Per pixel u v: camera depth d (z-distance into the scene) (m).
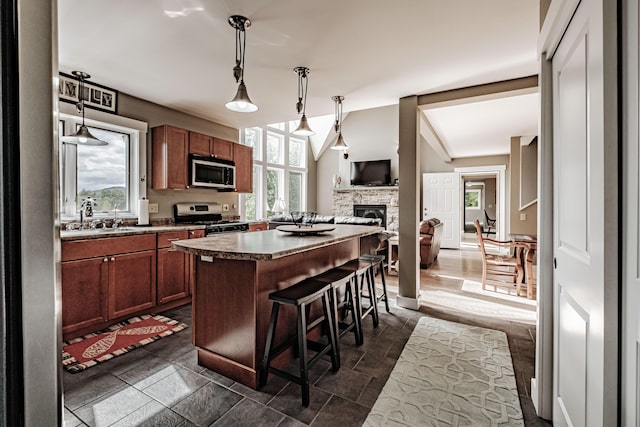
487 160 7.88
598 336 0.99
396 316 3.08
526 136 5.83
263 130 7.22
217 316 2.01
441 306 3.37
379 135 8.77
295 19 1.97
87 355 2.25
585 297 1.12
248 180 4.88
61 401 0.49
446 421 1.61
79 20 1.98
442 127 5.26
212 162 4.12
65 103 2.88
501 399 1.79
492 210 12.84
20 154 0.42
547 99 1.58
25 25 0.42
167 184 3.60
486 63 2.55
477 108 4.27
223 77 2.89
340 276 2.28
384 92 3.20
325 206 9.41
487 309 3.28
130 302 2.88
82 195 3.17
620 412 0.92
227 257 1.70
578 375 1.21
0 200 0.40
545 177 1.59
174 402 1.74
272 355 1.91
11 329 0.41
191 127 4.18
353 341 2.54
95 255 2.61
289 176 8.45
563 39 1.37
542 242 1.60
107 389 1.86
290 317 2.21
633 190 0.86
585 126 1.14
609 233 0.93
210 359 2.07
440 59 2.49
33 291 0.43
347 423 1.59
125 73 2.82
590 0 1.04
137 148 3.55
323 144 9.27
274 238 2.29
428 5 1.83
